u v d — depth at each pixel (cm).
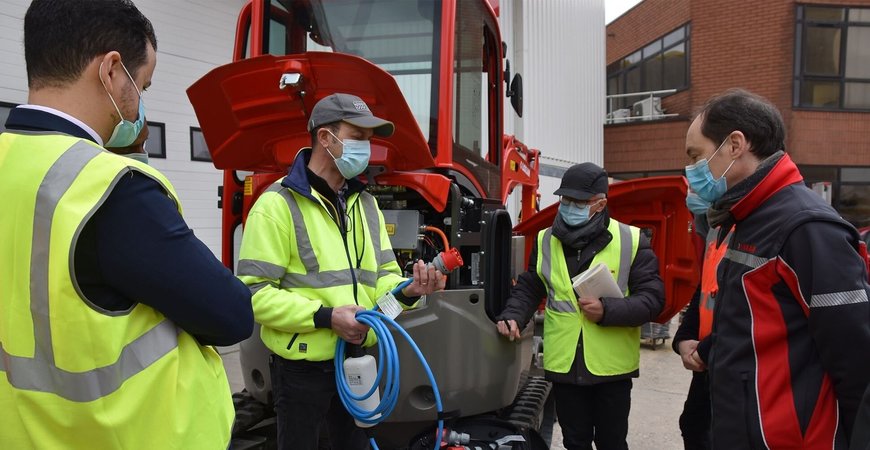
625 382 275
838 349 149
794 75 1411
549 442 384
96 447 109
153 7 586
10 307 108
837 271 149
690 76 1514
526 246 449
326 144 206
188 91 261
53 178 107
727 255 178
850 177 1460
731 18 1455
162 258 112
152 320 118
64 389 106
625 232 288
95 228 109
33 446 110
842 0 1415
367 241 220
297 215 202
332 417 228
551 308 282
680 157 1509
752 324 164
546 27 989
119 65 121
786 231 158
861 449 121
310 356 201
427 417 254
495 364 272
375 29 317
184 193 629
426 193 271
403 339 249
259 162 310
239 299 128
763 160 177
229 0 668
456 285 275
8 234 108
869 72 1446
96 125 121
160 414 115
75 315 105
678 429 418
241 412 309
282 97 261
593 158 1224
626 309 259
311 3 334
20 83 500
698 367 234
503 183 459
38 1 118
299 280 202
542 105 976
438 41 300
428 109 297
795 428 157
